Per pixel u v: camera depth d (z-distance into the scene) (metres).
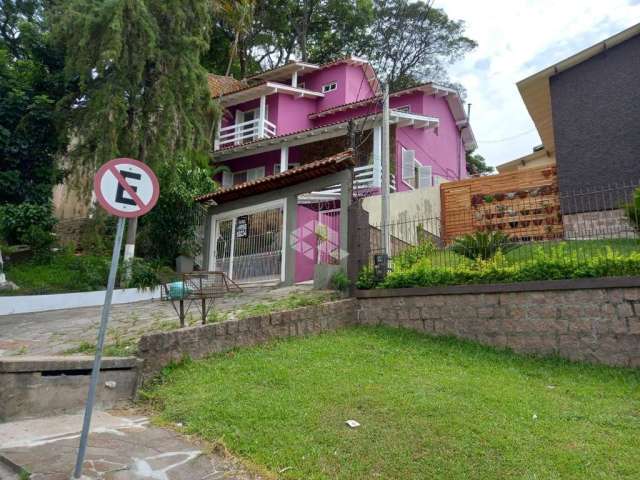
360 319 9.94
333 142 22.23
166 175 15.88
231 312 9.20
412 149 22.38
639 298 7.29
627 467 4.26
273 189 14.10
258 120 23.58
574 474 4.15
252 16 30.83
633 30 14.04
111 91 14.42
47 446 4.62
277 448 4.59
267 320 8.15
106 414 5.66
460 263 9.35
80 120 15.69
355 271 10.37
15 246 15.77
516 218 15.13
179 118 15.45
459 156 28.09
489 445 4.61
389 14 36.22
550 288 8.00
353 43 36.66
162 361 6.62
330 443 4.67
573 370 7.20
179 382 6.29
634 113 13.96
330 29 36.31
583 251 8.41
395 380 6.44
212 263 15.46
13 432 4.93
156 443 4.78
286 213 13.69
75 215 20.20
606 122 14.34
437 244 13.12
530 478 4.07
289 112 24.95
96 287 14.60
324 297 10.10
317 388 6.02
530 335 8.10
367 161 20.70
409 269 9.72
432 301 9.15
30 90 17.45
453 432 4.86
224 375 6.48
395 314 9.55
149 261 16.03
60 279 14.80
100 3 14.77
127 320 10.10
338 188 16.80
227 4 27.36
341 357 7.46
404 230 14.70
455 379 6.54
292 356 7.36
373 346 8.16
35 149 17.47
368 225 10.79
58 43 15.84
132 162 4.67
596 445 4.68
